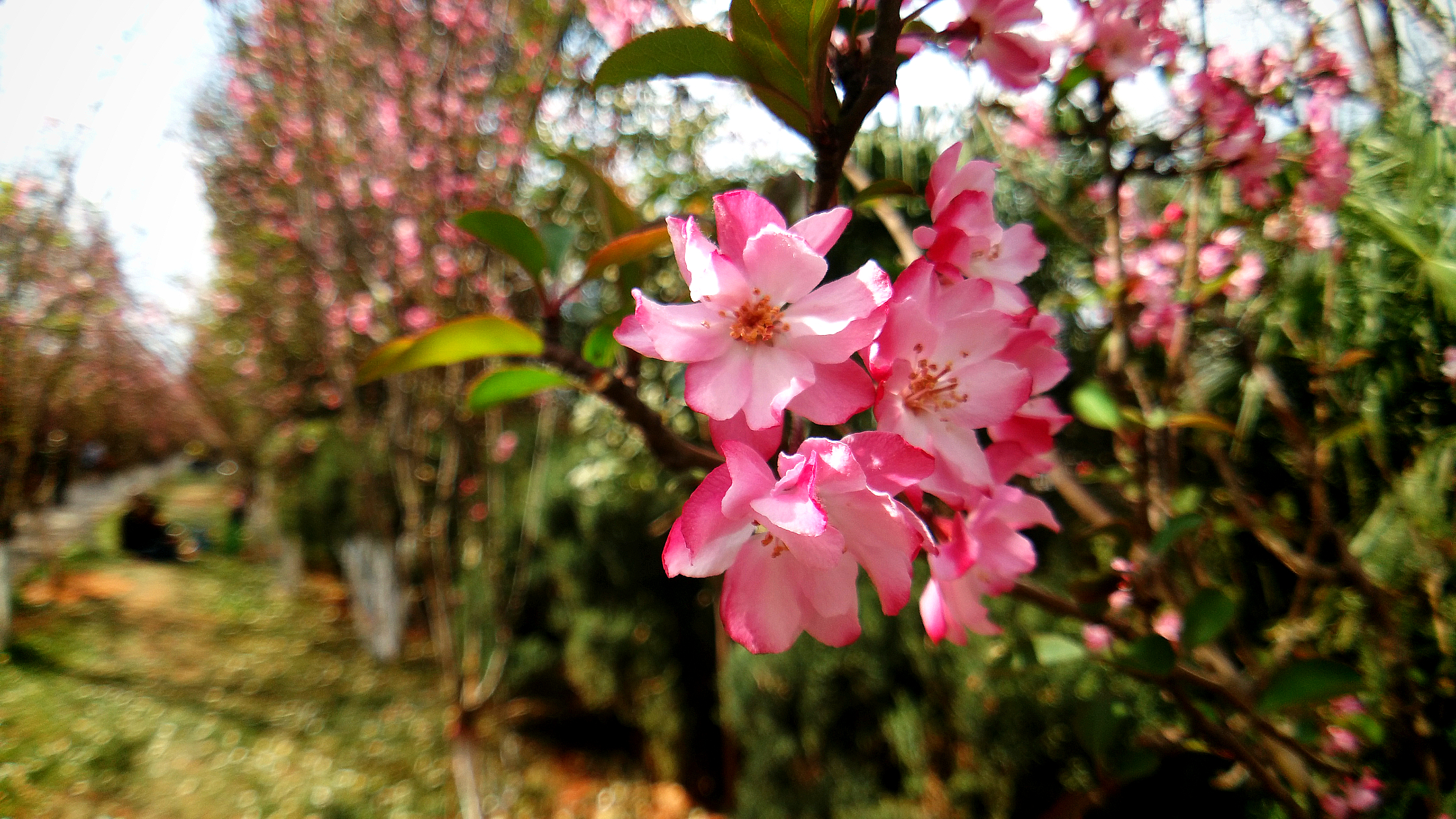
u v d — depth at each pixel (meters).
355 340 1.14
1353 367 0.30
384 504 1.42
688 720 1.14
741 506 0.12
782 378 0.12
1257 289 0.34
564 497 1.23
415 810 1.01
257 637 1.78
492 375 0.18
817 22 0.12
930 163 0.44
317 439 2.05
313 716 1.31
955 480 0.13
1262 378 0.30
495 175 0.94
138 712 1.23
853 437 0.12
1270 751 0.24
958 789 0.66
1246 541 0.42
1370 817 0.22
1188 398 0.36
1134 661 0.19
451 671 0.90
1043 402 0.15
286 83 0.97
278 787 1.04
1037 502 0.15
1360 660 0.30
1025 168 0.40
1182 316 0.28
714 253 0.13
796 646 0.83
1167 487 0.25
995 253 0.15
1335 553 0.34
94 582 2.07
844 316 0.12
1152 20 0.21
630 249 0.18
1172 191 0.42
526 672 1.28
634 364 0.18
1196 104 0.24
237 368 1.76
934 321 0.13
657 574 1.17
